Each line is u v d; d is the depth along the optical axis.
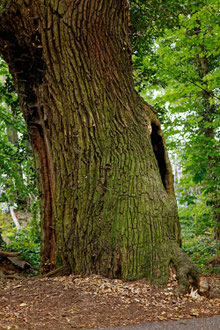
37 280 4.57
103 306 3.38
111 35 5.12
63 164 5.04
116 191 4.67
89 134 4.93
